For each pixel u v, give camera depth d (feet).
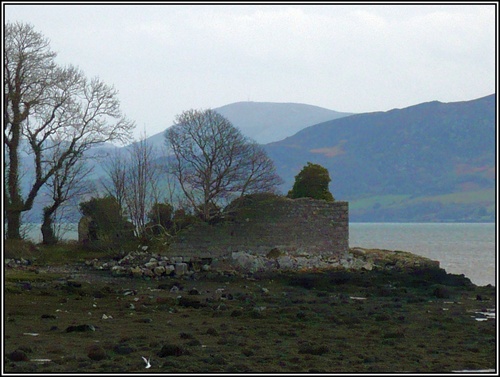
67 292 185.57
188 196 264.52
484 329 142.00
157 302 171.73
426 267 253.65
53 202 287.69
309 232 253.65
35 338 124.06
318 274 229.86
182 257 249.34
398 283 218.38
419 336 135.54
